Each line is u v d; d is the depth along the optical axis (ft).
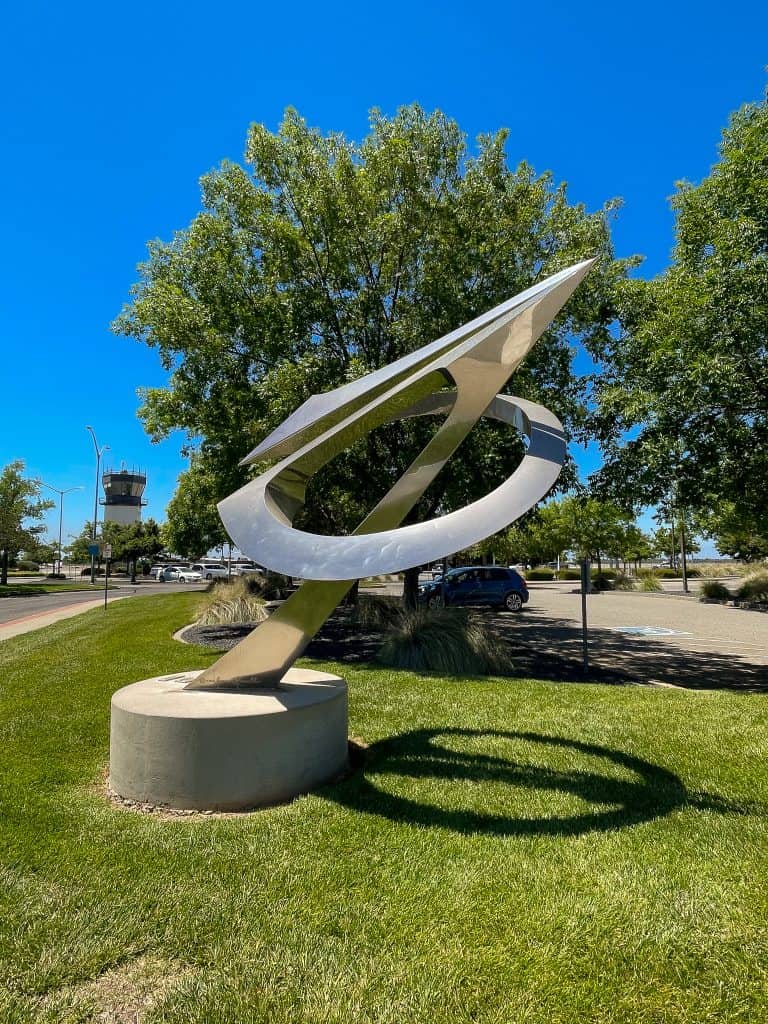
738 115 29.04
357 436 17.74
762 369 26.05
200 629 46.16
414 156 36.45
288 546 14.44
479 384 15.30
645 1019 7.56
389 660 32.17
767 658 37.73
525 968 8.45
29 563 233.35
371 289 38.65
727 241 26.23
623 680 30.48
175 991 8.07
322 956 8.73
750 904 9.82
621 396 29.99
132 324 41.01
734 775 15.46
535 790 14.66
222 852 11.77
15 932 9.29
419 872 10.97
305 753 14.89
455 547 12.75
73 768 16.72
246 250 40.50
